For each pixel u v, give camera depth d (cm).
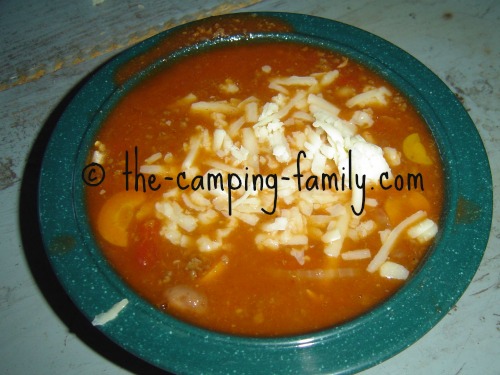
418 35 31
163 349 15
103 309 16
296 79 23
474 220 18
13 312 22
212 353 15
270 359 15
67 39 32
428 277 17
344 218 19
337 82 23
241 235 19
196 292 18
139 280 18
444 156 20
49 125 28
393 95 22
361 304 18
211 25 24
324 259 19
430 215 19
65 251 17
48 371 21
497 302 21
